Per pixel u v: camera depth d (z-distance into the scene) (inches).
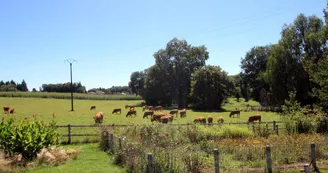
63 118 1440.7
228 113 2001.7
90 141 749.3
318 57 1775.3
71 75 2191.2
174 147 484.7
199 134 693.9
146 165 399.5
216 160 395.9
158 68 3129.9
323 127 824.3
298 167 453.4
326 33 1491.1
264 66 3058.6
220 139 690.8
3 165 450.3
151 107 2332.7
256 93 3127.5
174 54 3125.0
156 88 3102.9
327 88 906.7
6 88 5108.3
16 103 2605.8
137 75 4446.4
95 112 1958.7
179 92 3107.8
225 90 2541.8
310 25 1977.1
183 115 1728.6
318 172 432.1
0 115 1470.2
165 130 655.1
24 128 507.2
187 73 3117.6
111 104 3095.5
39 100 3053.6
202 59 3211.1
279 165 462.6
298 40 1953.7
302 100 1973.4
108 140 637.9
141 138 546.3
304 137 649.0
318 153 509.7
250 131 770.8
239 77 3289.9
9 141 488.7
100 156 563.5
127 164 454.9
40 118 1397.6
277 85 2041.1
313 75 982.4
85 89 6156.5
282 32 2079.2
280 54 2025.1
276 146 521.0
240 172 429.4
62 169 457.7
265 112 2034.9
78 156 554.9
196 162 442.3
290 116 832.9
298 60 1958.7
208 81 2527.1
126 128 655.8
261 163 468.4
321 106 1082.7
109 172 440.5
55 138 586.6
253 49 3144.7
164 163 391.2
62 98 3661.4
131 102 3567.9
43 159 498.3
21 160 486.3
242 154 516.1
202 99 2554.1
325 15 1132.5
